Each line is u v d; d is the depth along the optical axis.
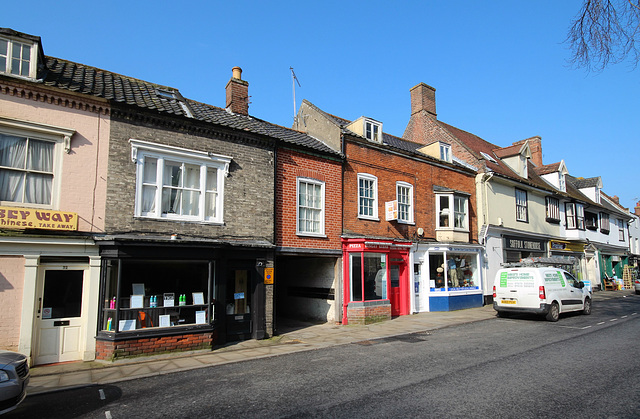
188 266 9.91
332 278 13.90
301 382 6.72
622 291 27.80
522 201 22.12
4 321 7.76
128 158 9.50
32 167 8.42
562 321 13.51
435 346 9.55
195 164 10.62
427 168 17.36
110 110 9.37
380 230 15.11
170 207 10.12
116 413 5.50
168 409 5.59
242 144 11.51
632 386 6.20
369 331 11.98
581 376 6.78
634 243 37.31
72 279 8.70
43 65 9.55
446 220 17.48
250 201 11.43
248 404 5.69
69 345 8.51
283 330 12.59
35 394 6.40
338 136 14.38
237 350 9.71
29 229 8.07
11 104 8.23
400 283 15.73
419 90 23.47
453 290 16.88
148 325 9.09
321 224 13.37
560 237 24.84
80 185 8.80
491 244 19.38
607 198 35.50
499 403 5.50
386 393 6.00
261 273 11.34
